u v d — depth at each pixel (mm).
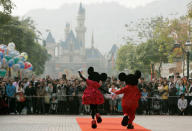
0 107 23672
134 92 14039
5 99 24141
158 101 24562
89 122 17562
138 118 20750
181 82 24969
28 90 24562
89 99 14359
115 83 24547
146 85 25000
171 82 24859
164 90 24547
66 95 24453
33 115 23406
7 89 24188
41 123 17219
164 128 14812
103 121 17688
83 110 24422
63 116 22531
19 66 31375
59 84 24891
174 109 24328
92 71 14828
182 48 55750
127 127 14336
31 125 16234
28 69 34031
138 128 14688
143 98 24578
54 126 15766
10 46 33500
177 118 20750
